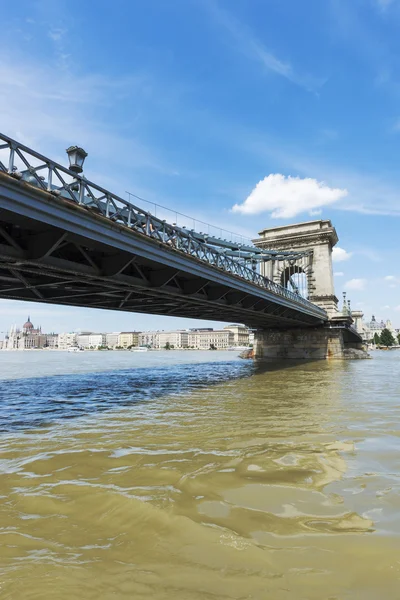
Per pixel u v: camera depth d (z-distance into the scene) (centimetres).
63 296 2170
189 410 1522
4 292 1984
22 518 567
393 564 429
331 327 5500
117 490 671
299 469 776
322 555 450
